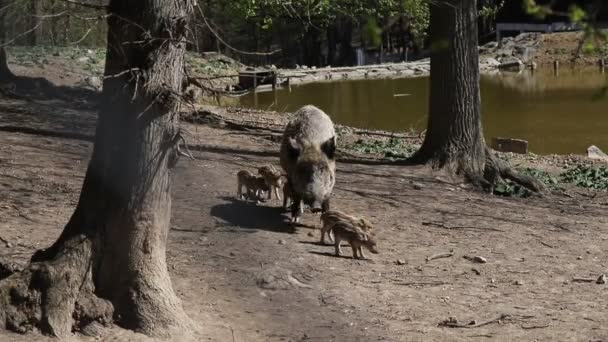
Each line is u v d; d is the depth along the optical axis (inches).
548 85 1927.9
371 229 485.4
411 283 446.6
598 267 495.2
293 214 528.7
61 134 762.2
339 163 743.1
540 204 672.4
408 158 754.2
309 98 1679.4
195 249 467.5
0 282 327.0
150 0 327.6
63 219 500.7
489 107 1551.4
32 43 1589.6
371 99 1675.7
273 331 370.6
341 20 2445.9
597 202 706.8
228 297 405.1
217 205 558.3
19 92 1071.6
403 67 2239.2
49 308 326.0
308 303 406.9
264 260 456.4
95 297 337.1
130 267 342.6
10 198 528.7
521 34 2561.5
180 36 332.5
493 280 460.8
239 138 858.8
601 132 1264.8
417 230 551.8
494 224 584.4
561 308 420.5
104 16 333.7
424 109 1519.4
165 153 343.9
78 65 1529.3
